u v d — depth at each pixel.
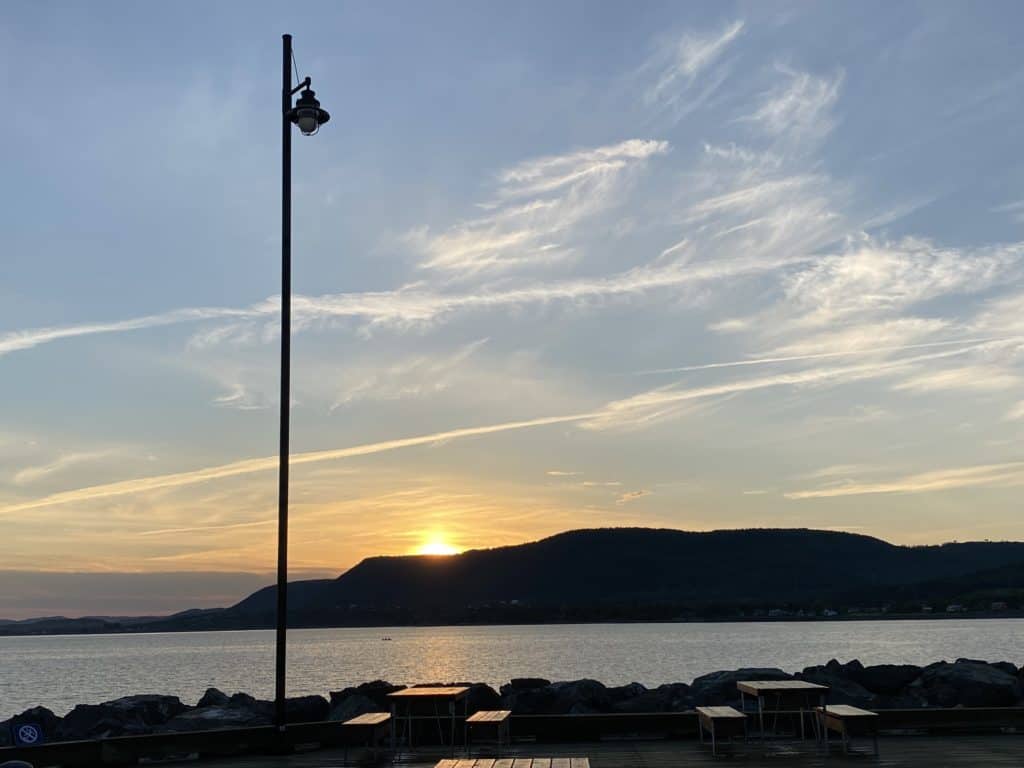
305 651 177.25
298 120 16.05
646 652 127.31
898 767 12.94
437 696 14.91
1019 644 129.75
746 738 15.75
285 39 16.59
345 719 19.77
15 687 82.00
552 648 155.62
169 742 14.76
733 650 126.44
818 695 15.83
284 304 16.00
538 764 9.97
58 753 13.93
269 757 15.22
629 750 15.23
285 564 15.66
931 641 147.25
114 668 124.81
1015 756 13.91
